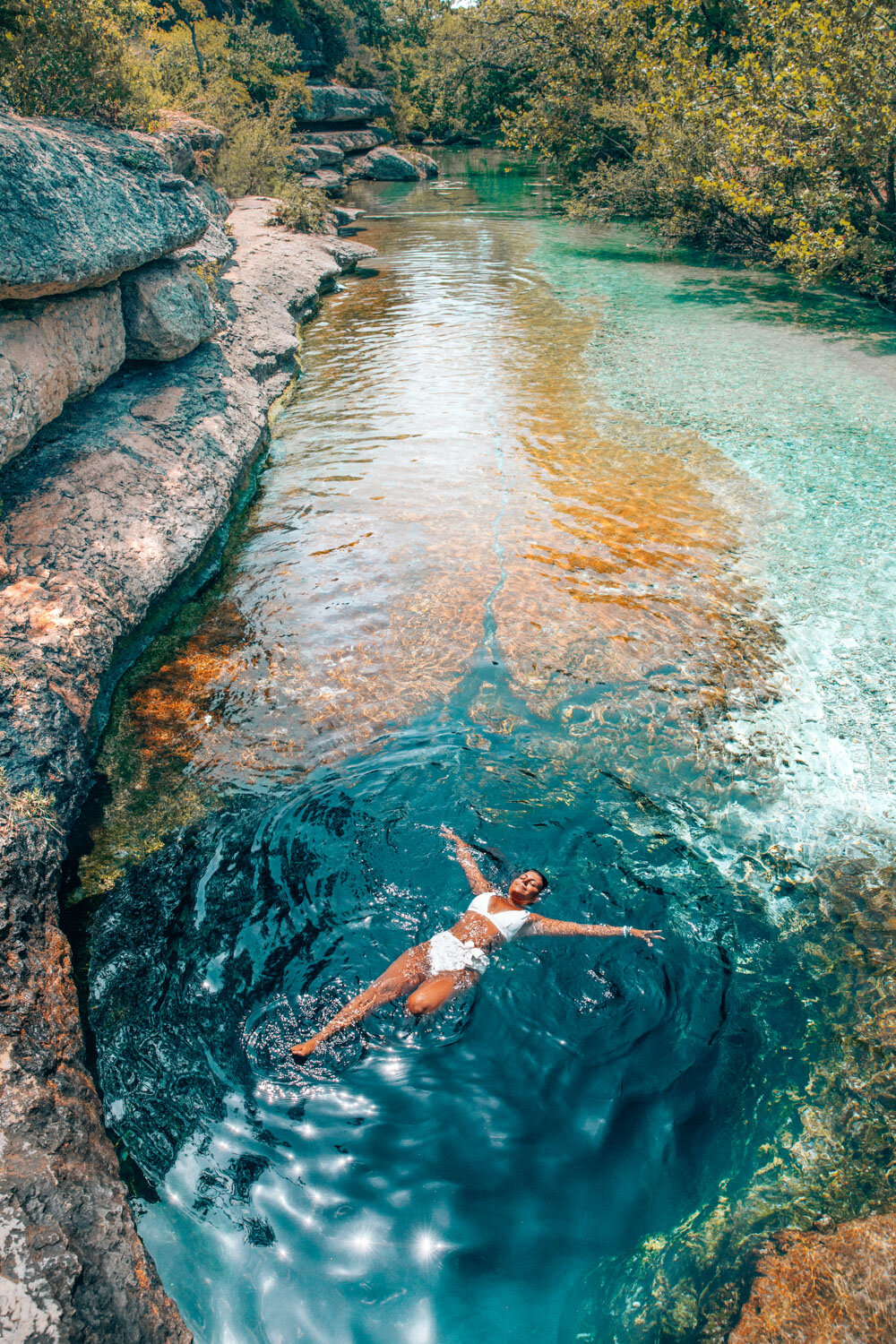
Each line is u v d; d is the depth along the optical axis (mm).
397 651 6648
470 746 5602
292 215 21312
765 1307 2863
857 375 12602
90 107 9430
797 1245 3051
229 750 5609
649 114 21469
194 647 6758
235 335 12047
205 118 20703
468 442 10812
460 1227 3102
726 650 6625
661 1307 2889
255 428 10156
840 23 14469
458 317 17031
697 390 12344
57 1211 2803
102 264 7109
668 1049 3725
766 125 15961
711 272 20422
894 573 7566
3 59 8742
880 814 5145
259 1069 3615
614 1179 3248
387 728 5797
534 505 9023
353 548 8258
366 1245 3049
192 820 5023
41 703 4996
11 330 6340
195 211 9344
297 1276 2969
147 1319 2715
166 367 9422
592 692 6172
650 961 4117
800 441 10375
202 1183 3225
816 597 7266
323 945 4164
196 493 7945
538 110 28234
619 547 8125
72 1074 3441
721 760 5535
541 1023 3801
